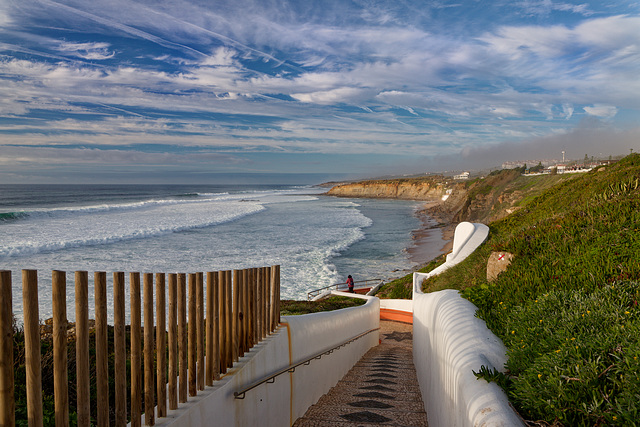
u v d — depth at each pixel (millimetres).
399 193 154500
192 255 29094
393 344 12789
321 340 6250
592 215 7656
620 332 2867
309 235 42344
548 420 2305
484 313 4539
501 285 5574
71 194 121062
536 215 17812
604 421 2121
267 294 4633
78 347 2322
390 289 20688
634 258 5039
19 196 107250
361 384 7332
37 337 2105
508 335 3639
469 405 2727
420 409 5793
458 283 11352
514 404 2594
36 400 2098
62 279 2234
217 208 69000
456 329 4137
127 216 52031
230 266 25906
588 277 4789
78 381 2316
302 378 5461
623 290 3861
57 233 35281
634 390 2164
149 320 2809
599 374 2404
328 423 5117
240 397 3754
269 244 35375
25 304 2057
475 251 14797
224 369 3672
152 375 2830
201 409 3174
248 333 4160
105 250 29469
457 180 136500
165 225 43594
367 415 5449
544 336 3244
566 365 2580
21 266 22969
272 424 4469
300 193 172875
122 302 2637
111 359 5070
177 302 3096
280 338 4723
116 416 2604
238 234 40875
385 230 52094
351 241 39906
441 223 63156
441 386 4230
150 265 25156
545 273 5406
